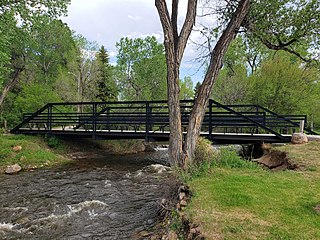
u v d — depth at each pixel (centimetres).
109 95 2686
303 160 707
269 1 822
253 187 485
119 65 3303
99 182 927
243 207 394
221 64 686
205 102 682
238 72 2094
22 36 1630
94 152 1650
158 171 1095
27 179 984
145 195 743
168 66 670
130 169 1183
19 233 514
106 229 520
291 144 973
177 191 532
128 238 468
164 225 463
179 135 663
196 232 336
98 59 2922
